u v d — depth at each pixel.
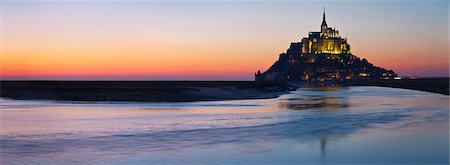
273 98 68.50
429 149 17.38
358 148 17.69
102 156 16.02
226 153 16.61
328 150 17.22
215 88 87.62
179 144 18.83
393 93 98.56
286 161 15.16
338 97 74.19
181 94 65.25
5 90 67.12
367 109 41.09
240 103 51.59
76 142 19.48
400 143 18.94
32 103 48.44
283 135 21.72
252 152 16.78
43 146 18.34
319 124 26.88
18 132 23.11
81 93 61.88
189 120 29.52
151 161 15.12
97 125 26.36
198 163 14.80
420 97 72.19
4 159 15.42
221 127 25.31
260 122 28.22
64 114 34.09
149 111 37.28
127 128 24.88
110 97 57.53
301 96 79.25
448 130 23.58
